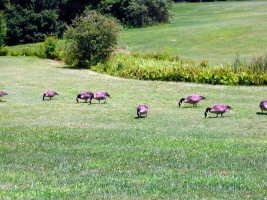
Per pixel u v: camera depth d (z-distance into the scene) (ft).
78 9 360.48
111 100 130.93
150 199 41.63
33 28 342.64
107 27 206.90
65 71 198.80
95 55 209.87
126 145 71.05
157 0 350.84
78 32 206.59
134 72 176.65
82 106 120.88
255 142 73.46
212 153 64.59
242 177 50.88
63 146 70.90
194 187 46.29
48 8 352.28
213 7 431.84
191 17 382.42
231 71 161.48
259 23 295.69
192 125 92.17
